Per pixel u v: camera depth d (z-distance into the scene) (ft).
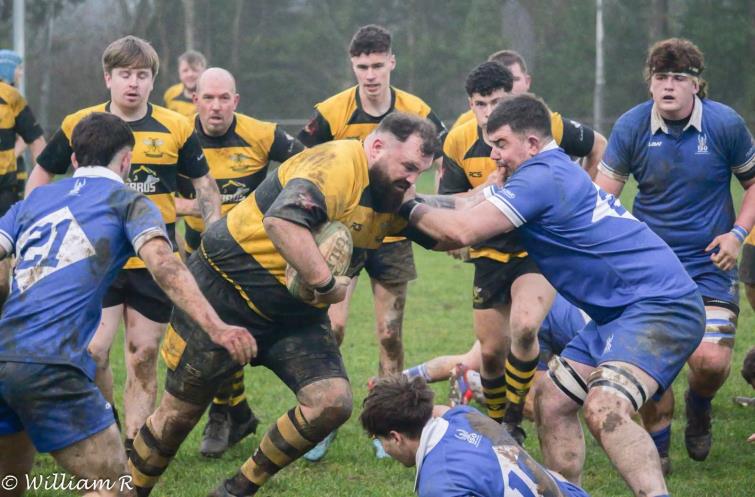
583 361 40.86
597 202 40.34
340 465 52.06
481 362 57.57
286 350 41.68
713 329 50.42
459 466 32.86
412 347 81.41
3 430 37.17
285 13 318.45
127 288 52.01
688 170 51.55
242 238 40.55
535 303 53.72
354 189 39.01
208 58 306.76
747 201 51.34
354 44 62.18
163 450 42.91
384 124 39.47
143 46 53.98
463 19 325.62
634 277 39.55
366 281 117.19
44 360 35.53
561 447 40.81
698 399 51.55
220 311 41.32
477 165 57.82
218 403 53.52
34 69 282.56
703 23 305.32
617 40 312.91
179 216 59.52
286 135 61.41
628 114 53.16
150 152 53.98
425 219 40.68
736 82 305.94
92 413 36.17
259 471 42.11
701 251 51.98
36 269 36.78
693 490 47.60
